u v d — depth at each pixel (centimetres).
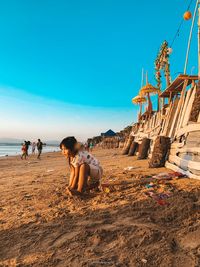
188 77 1050
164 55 1816
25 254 382
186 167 749
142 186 658
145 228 407
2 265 360
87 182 657
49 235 429
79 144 641
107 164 1358
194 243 357
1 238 438
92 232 416
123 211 492
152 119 1739
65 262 349
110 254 355
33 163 2317
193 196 525
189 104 977
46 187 780
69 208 547
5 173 1445
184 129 852
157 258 334
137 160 1388
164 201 512
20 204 618
